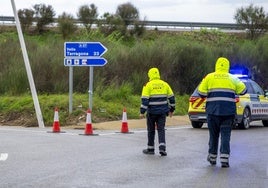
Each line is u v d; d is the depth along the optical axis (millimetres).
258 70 36000
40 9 58250
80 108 24141
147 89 13883
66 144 15781
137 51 31547
